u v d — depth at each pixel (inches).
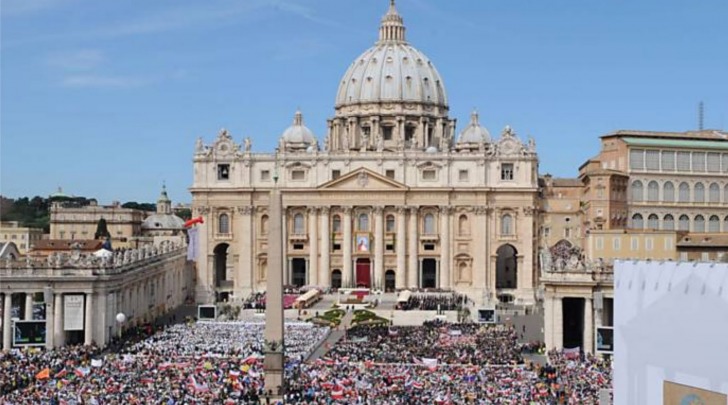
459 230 7027.6
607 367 3472.0
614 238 5088.6
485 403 2682.1
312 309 5959.6
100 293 4411.9
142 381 3034.0
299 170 7121.1
